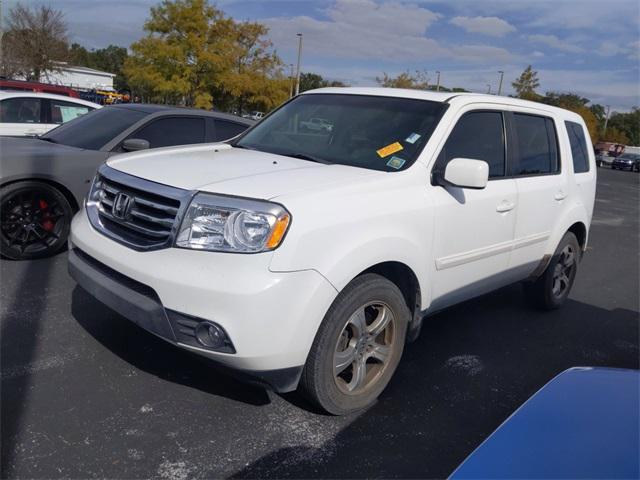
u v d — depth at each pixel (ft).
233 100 103.30
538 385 13.21
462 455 10.15
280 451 9.71
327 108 14.34
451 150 12.82
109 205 10.98
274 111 15.70
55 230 18.78
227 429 10.18
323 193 10.02
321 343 9.84
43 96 30.78
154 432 9.89
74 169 18.70
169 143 21.26
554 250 16.72
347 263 9.83
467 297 13.83
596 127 198.70
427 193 11.78
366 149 12.55
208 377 11.85
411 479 9.34
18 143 19.89
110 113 21.98
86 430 9.76
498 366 13.98
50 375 11.40
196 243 9.36
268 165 11.43
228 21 96.12
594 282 23.70
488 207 13.34
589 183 18.28
